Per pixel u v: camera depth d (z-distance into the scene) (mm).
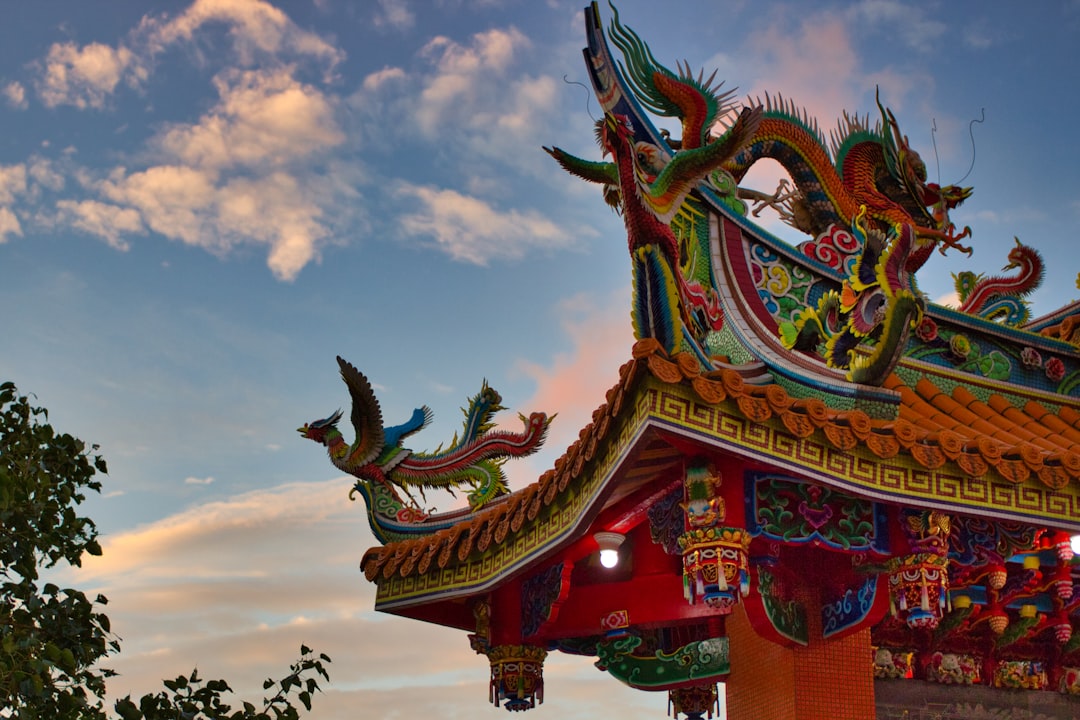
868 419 11977
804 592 14375
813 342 13750
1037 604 15898
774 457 11453
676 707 17984
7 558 9500
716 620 16203
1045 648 16859
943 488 12141
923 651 16297
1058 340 16344
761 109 11867
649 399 11094
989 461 12289
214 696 9844
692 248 14109
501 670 16109
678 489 12961
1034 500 12477
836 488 11719
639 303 11594
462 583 16000
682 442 11359
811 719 13906
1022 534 13008
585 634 15914
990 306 17984
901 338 12438
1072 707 16781
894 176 16359
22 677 8828
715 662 16016
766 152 15719
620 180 11617
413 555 16656
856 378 12633
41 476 9805
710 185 14555
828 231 14961
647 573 15609
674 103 14695
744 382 11664
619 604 15531
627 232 11711
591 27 13656
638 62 14555
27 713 8703
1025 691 16672
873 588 13578
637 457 11625
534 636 15852
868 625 13633
